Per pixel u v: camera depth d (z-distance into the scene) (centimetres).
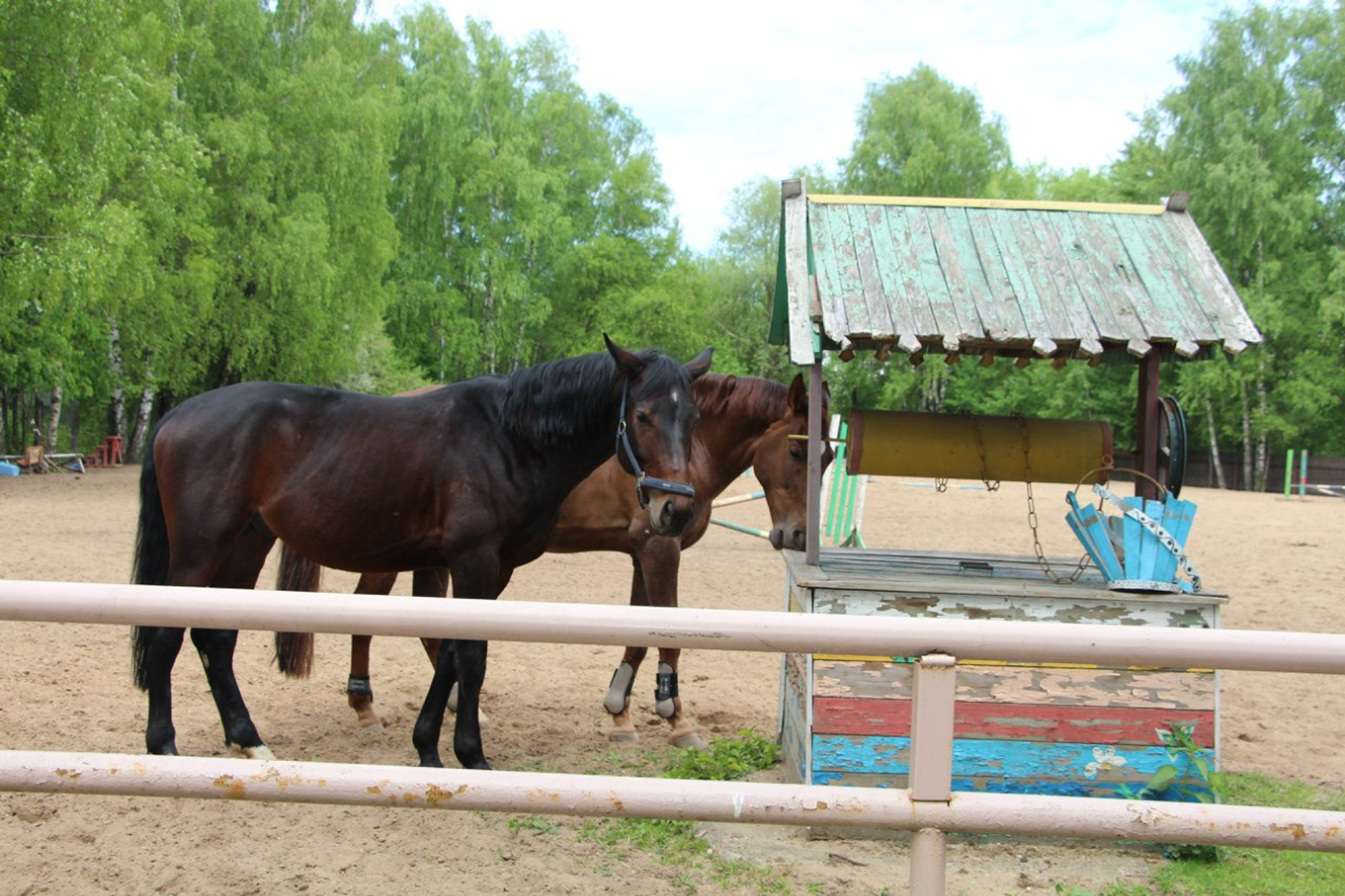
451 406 429
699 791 197
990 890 336
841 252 434
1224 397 3284
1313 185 3331
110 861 330
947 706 194
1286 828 194
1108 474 440
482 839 359
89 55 1546
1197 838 195
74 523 1296
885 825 195
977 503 2012
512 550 432
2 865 323
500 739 498
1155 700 383
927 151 3731
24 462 2302
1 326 1747
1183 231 462
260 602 191
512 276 3744
